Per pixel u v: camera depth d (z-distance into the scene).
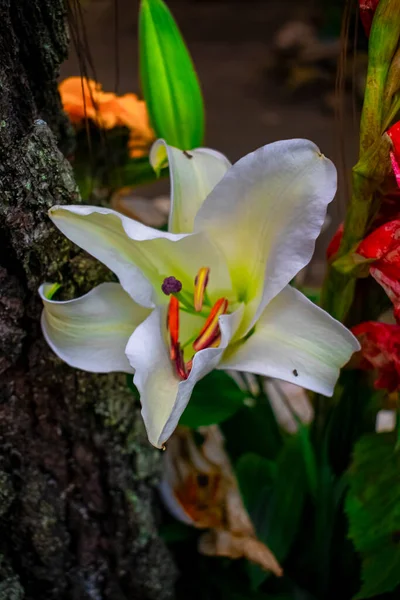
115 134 0.67
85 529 0.68
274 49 3.00
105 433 0.66
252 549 0.66
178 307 0.54
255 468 0.69
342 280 0.57
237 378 0.90
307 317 0.52
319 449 0.67
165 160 0.58
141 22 0.61
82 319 0.55
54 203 0.57
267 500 0.69
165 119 0.64
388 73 0.50
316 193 0.50
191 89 0.63
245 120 2.65
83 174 0.67
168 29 0.61
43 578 0.69
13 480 0.65
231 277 0.55
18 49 0.55
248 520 0.67
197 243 0.54
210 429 0.68
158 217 0.84
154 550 0.70
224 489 0.67
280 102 2.78
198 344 0.53
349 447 0.67
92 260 0.60
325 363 0.51
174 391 0.51
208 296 0.56
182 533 0.72
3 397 0.62
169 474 0.69
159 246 0.54
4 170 0.56
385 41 0.50
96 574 0.70
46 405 0.64
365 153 0.52
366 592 0.62
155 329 0.53
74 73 0.87
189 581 0.76
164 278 0.55
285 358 0.52
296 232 0.51
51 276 0.59
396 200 0.54
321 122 2.60
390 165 0.51
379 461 0.62
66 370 0.62
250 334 0.54
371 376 0.63
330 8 3.00
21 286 0.60
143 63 0.63
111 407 0.65
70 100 0.64
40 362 0.62
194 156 0.56
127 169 0.68
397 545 0.62
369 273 0.54
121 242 0.53
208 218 0.53
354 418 0.65
